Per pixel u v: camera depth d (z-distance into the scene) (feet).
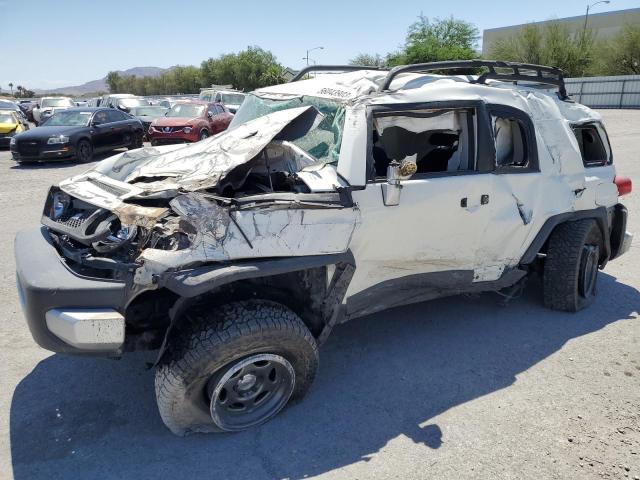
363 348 13.42
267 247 9.41
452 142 14.07
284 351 9.74
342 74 14.43
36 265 9.76
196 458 9.38
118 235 9.93
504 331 14.43
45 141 46.52
